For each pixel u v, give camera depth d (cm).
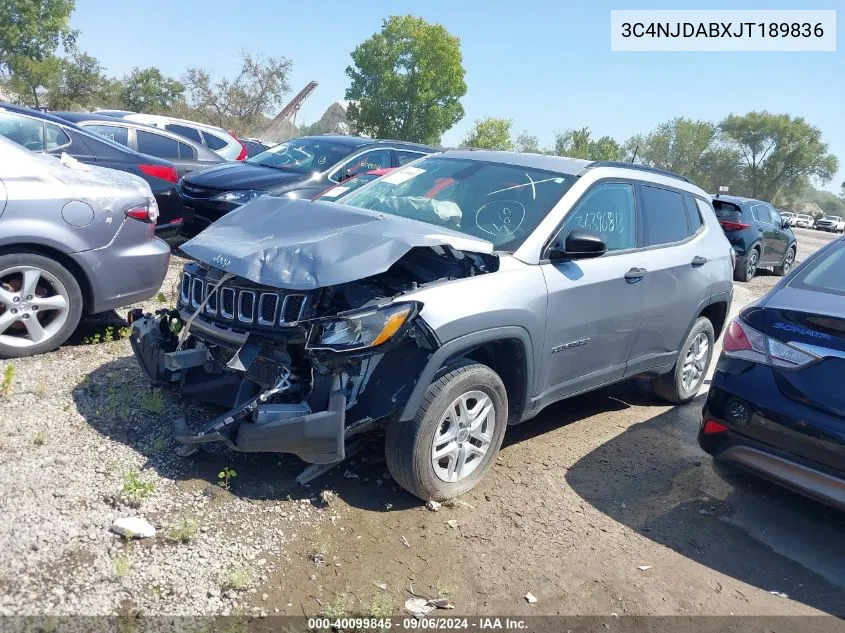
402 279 377
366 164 970
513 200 450
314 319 336
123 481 350
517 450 467
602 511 401
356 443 392
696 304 555
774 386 375
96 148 729
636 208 503
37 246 483
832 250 456
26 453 360
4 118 667
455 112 5203
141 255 532
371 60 4938
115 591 278
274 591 297
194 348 392
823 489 360
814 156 8519
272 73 3875
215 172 911
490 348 404
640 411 574
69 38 4600
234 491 363
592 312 443
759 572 360
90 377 466
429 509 376
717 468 472
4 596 264
